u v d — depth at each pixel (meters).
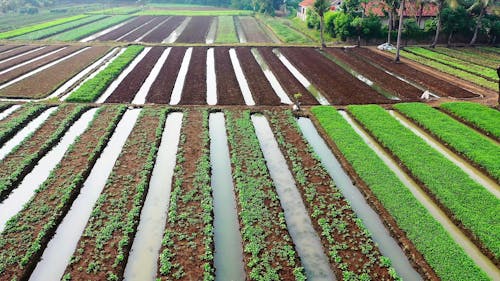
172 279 12.80
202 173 18.81
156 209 16.50
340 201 16.89
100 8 107.31
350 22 50.22
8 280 12.66
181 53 45.50
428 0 48.25
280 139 22.36
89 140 22.11
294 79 34.34
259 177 18.58
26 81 33.09
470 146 21.33
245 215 15.84
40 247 14.09
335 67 39.00
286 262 13.59
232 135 22.66
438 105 27.86
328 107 26.98
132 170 19.09
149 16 88.00
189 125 24.16
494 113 25.70
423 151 20.72
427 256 13.59
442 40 51.62
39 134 22.88
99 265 13.30
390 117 25.19
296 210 16.55
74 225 15.55
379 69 38.38
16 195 17.48
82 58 41.84
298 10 82.19
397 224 15.26
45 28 63.97
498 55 44.75
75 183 17.89
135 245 14.47
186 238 14.64
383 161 20.30
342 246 14.25
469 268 13.03
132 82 33.06
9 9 87.88
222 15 90.56
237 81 33.62
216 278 13.06
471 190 17.27
